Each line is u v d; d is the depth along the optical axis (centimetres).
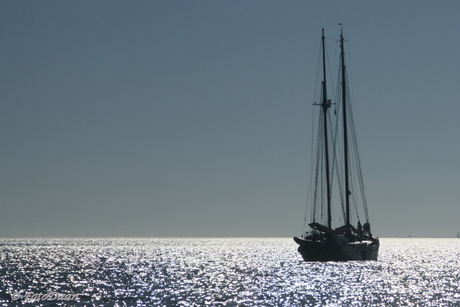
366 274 19650
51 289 15600
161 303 13062
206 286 16312
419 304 13075
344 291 15112
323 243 19175
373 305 12888
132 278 18850
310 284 16688
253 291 15125
